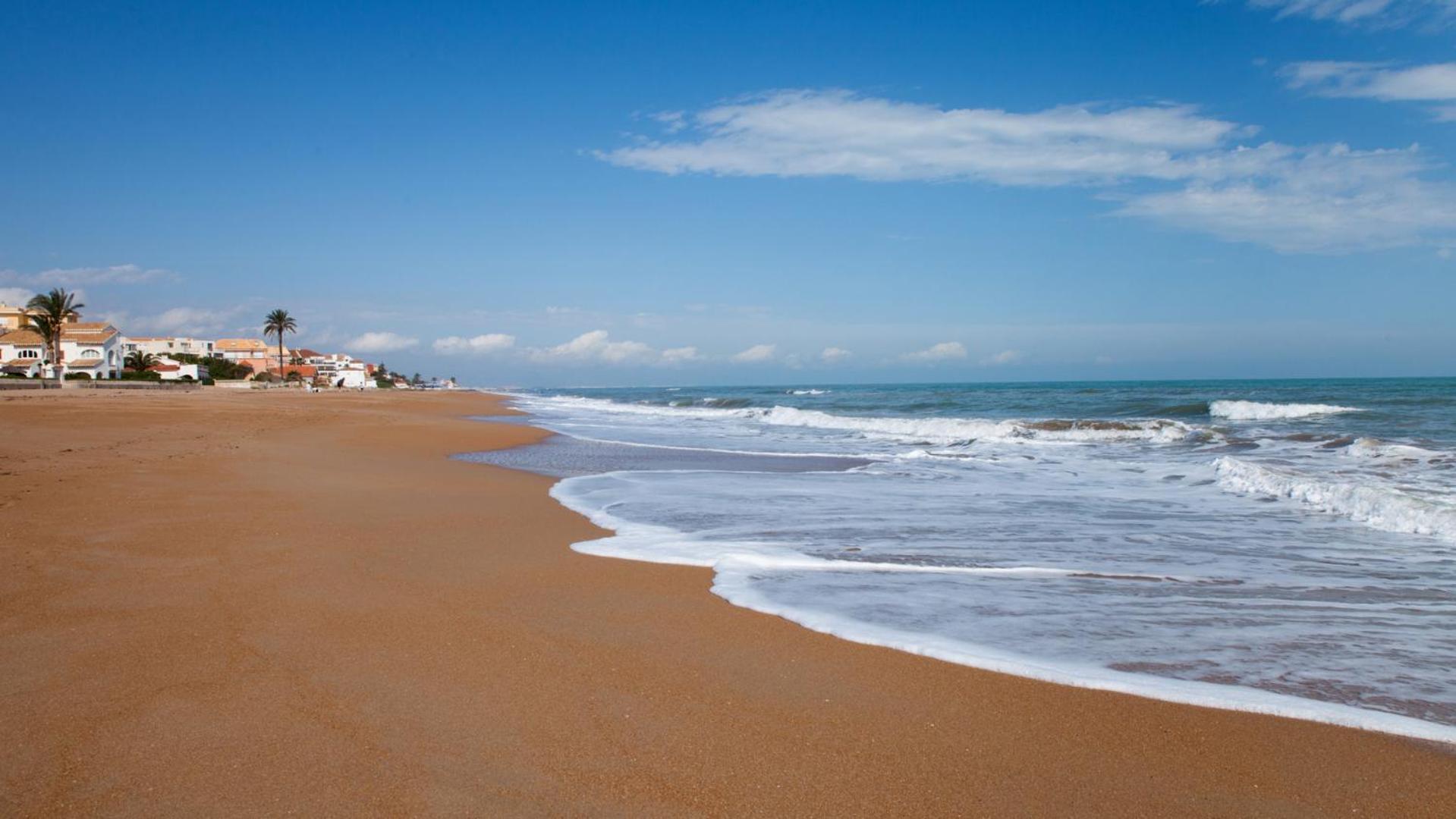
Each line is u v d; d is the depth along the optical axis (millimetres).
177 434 20391
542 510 10734
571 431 29938
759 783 3371
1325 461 15219
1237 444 19328
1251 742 3846
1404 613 6082
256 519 9125
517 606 5988
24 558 6906
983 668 4801
